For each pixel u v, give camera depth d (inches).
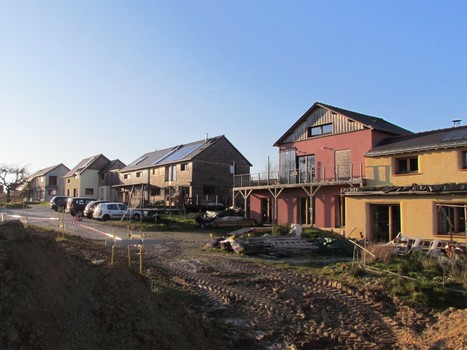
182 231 936.3
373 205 760.3
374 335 287.9
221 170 1562.5
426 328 302.8
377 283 405.1
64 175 2655.0
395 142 831.7
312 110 1008.2
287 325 298.2
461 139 684.1
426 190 661.3
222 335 265.6
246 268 481.7
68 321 191.0
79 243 588.7
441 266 460.1
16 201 2057.1
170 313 241.9
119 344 196.2
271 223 1077.8
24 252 206.8
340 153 932.6
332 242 638.5
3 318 171.8
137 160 1978.3
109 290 227.0
